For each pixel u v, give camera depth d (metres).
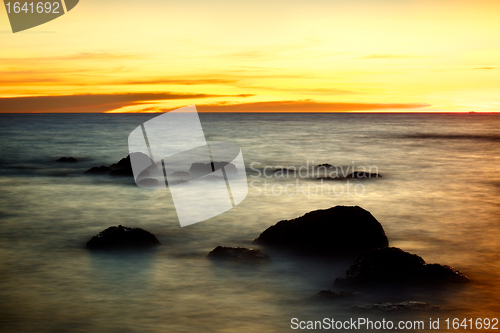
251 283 8.63
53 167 29.72
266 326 6.82
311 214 11.04
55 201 17.50
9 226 13.41
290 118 165.88
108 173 25.11
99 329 6.74
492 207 16.50
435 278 8.34
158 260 10.04
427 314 7.14
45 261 9.99
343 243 10.54
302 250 10.59
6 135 61.34
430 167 30.22
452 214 15.25
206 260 9.99
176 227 13.30
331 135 66.31
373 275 8.29
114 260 10.03
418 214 15.25
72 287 8.42
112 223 13.82
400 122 125.56
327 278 8.93
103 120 125.75
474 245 11.45
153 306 7.56
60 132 68.12
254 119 150.38
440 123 119.88
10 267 9.59
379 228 10.84
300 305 7.61
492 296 7.94
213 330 6.71
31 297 7.95
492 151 42.44
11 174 26.03
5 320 7.04
